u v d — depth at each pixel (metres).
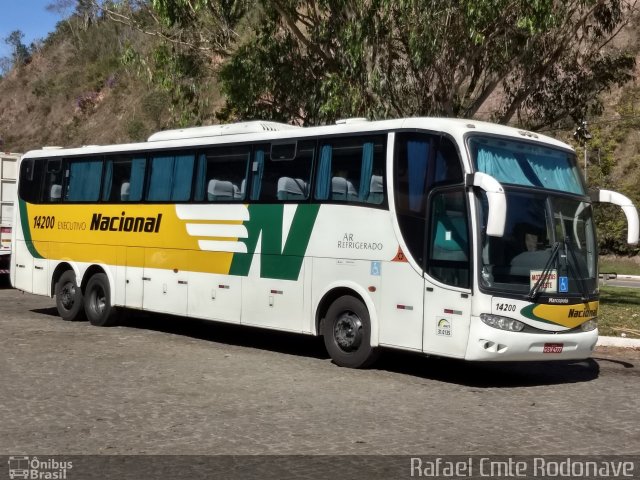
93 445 7.19
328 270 11.58
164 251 14.17
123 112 60.50
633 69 21.53
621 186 45.75
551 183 10.84
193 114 20.47
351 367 11.34
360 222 11.23
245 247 12.79
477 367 12.05
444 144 10.44
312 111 18.53
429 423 8.16
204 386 9.83
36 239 16.91
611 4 20.52
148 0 19.94
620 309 19.47
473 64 19.02
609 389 10.30
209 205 13.44
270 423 8.03
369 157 11.26
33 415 8.26
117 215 15.16
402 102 18.12
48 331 14.52
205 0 17.62
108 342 13.37
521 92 20.33
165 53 19.67
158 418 8.19
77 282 15.85
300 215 12.03
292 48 19.14
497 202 9.49
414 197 10.65
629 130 48.28
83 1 24.95
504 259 10.09
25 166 17.42
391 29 17.38
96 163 15.80
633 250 44.94
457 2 16.47
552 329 10.27
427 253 10.42
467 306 9.95
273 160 12.59
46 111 71.94
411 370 11.52
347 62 17.73
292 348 13.40
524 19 16.44
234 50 19.73
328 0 17.53
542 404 9.25
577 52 20.83
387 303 10.84
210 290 13.32
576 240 10.80
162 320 16.81
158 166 14.51
